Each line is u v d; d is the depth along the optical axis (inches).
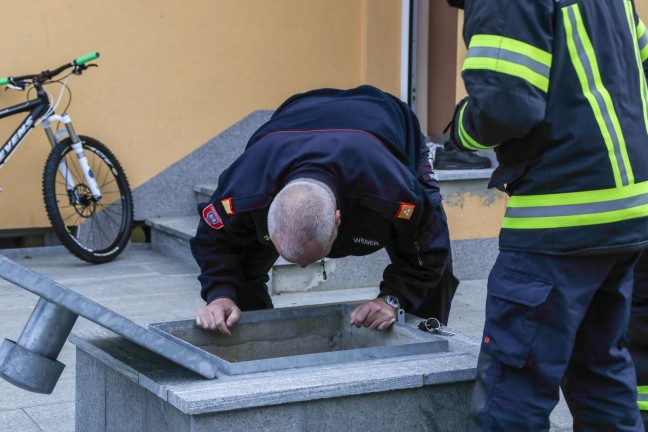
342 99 138.9
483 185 291.1
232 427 104.8
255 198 125.1
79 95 316.8
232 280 138.2
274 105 341.4
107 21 317.4
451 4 117.6
